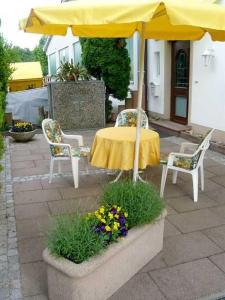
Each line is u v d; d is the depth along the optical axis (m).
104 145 4.59
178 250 3.28
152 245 3.09
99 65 9.41
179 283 2.81
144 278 2.87
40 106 10.08
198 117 7.81
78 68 9.22
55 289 2.48
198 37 4.92
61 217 2.86
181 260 3.12
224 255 3.21
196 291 2.72
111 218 2.68
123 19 2.50
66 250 2.37
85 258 2.38
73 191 4.81
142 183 3.24
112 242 2.59
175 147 7.23
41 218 3.98
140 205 2.84
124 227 2.68
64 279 2.37
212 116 7.29
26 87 19.20
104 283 2.54
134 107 10.05
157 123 9.09
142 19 2.43
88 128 9.33
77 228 2.51
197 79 7.69
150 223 2.92
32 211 4.17
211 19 2.64
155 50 9.53
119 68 9.38
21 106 10.35
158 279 2.85
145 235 2.93
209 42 7.12
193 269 2.99
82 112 9.18
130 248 2.76
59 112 8.99
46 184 5.11
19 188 4.95
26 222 3.88
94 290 2.45
